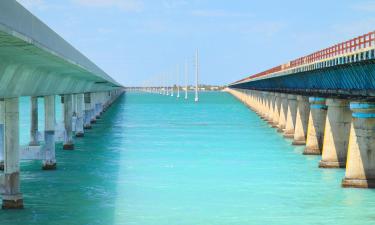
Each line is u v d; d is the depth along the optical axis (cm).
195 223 2648
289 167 4412
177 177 3912
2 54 2333
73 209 2919
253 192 3384
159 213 2845
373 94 3316
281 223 2656
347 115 4369
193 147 5828
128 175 3991
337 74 4069
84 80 5844
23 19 2042
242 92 19600
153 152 5388
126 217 2755
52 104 4178
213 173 4103
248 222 2667
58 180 3766
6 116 2861
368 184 3503
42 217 2741
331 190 3441
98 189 3456
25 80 2914
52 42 2594
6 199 2905
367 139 3500
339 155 4372
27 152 4166
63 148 5556
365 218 2752
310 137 5244
